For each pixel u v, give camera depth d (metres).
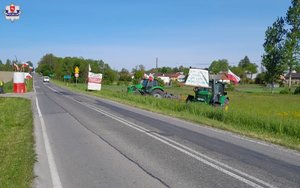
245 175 8.38
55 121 17.81
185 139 13.20
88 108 25.25
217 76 29.70
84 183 7.61
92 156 10.12
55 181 7.73
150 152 10.73
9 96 36.66
